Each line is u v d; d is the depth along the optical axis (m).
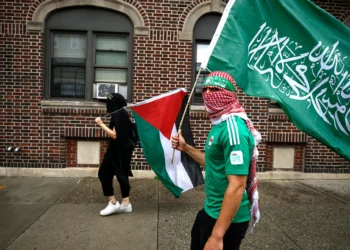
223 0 6.23
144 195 5.14
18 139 6.12
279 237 3.60
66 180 5.94
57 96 6.38
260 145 6.43
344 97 2.80
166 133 3.79
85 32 6.32
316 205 4.75
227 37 2.68
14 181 5.80
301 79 2.77
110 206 4.18
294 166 6.61
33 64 6.08
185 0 6.19
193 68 6.45
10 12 5.99
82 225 3.86
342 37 2.82
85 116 6.20
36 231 3.67
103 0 6.11
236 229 1.90
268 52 2.76
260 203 4.84
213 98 1.89
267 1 2.74
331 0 6.38
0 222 3.93
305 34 2.77
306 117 2.69
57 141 6.19
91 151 6.34
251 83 2.69
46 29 6.21
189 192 5.36
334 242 3.48
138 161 6.30
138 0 6.14
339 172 6.54
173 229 3.79
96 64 6.39
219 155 1.87
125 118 4.06
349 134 2.77
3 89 6.05
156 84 6.25
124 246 3.33
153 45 6.21
